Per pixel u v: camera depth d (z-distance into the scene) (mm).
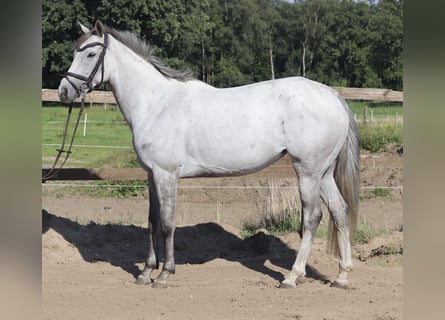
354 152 6219
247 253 7746
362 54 49000
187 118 6078
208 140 6031
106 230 8039
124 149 14727
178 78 6340
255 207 10289
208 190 11461
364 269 6996
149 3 29016
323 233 8062
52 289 5996
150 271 6371
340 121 6047
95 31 6148
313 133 5922
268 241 7766
